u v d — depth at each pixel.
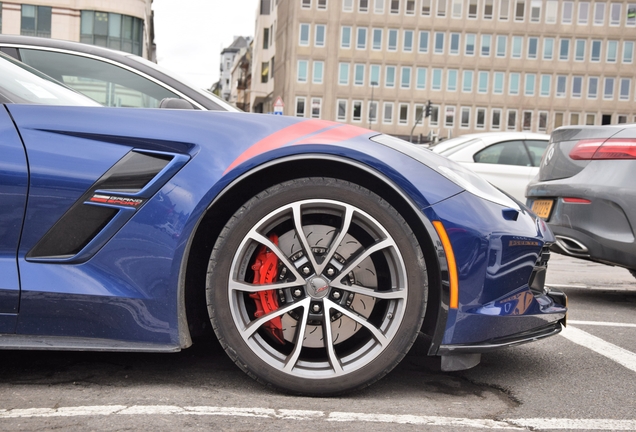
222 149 2.15
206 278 2.16
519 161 8.13
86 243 2.14
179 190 2.12
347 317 2.25
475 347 2.20
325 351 2.28
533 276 2.41
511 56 55.34
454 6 54.91
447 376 2.54
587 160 4.18
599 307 4.27
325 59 54.84
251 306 2.33
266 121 2.25
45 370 2.40
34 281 2.11
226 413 2.01
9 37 2.92
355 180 2.25
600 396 2.36
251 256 2.21
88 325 2.15
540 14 55.03
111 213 2.14
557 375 2.62
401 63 55.09
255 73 74.88
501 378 2.54
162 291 2.12
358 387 2.19
